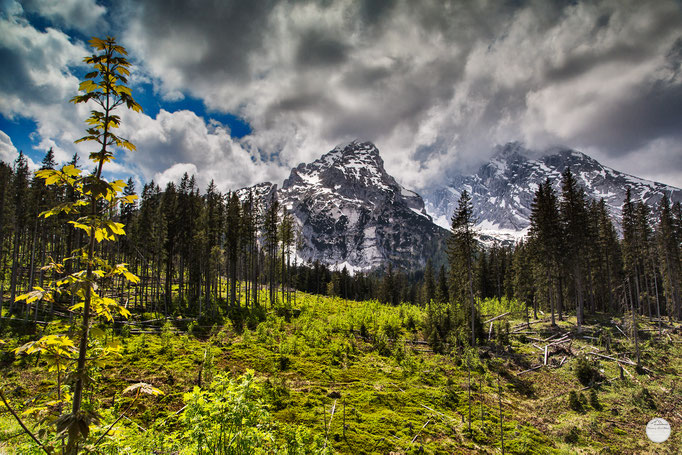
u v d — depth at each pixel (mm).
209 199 53656
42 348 3732
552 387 27656
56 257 44531
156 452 6859
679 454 18844
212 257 49688
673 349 33219
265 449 8062
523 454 18172
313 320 44781
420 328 43250
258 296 63312
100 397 17938
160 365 24547
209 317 44344
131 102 4398
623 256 53219
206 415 6379
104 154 4152
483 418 21984
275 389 22719
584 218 46625
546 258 42812
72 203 4035
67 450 3562
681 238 51188
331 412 20719
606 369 29875
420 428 20078
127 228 47250
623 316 41625
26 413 3914
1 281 38188
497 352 34094
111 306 4289
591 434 20938
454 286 46188
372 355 33844
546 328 40562
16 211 40719
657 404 24344
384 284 97938
